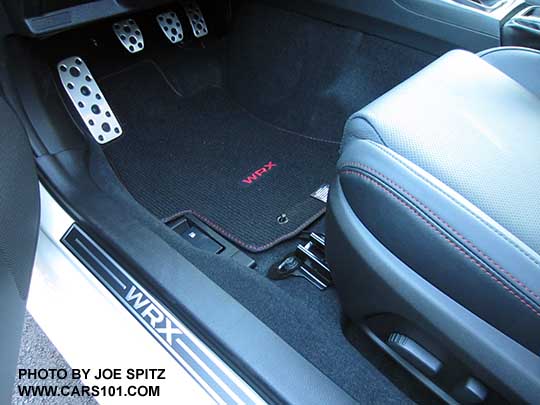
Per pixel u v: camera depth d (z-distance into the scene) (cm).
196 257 95
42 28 108
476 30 114
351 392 76
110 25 145
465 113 72
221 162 146
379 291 70
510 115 74
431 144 66
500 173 64
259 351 68
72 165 108
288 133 155
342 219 70
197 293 76
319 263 112
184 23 162
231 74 166
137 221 91
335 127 151
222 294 76
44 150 110
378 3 126
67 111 131
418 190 60
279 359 68
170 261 81
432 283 63
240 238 125
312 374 67
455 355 66
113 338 78
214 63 169
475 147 67
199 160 145
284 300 89
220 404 66
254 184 140
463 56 84
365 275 71
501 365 60
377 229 66
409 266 65
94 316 82
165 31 158
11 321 61
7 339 59
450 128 69
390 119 69
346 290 80
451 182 63
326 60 145
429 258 61
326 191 139
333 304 109
